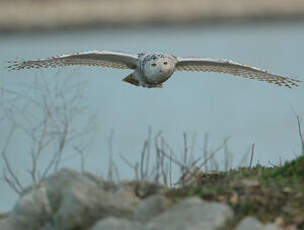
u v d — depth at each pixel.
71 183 9.80
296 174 11.22
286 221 9.54
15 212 9.86
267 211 9.80
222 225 8.99
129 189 10.38
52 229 9.57
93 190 9.77
